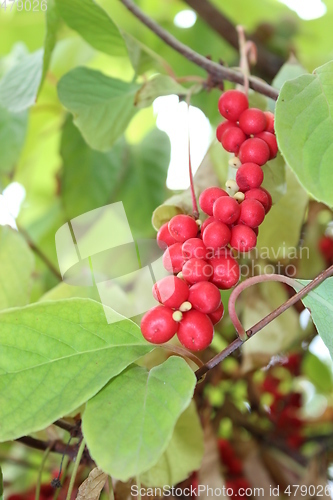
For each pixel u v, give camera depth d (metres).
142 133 0.56
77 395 0.27
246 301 0.41
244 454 0.48
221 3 0.59
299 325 0.41
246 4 0.58
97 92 0.37
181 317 0.27
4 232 0.38
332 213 0.43
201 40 0.55
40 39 0.60
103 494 0.40
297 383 0.58
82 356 0.28
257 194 0.29
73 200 0.49
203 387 0.43
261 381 0.53
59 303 0.29
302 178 0.27
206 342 0.28
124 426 0.26
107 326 0.29
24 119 0.45
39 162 0.60
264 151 0.30
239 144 0.30
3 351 0.28
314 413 0.60
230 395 0.50
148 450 0.26
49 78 0.50
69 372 0.28
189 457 0.35
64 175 0.48
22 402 0.27
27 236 0.44
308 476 0.45
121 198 0.50
